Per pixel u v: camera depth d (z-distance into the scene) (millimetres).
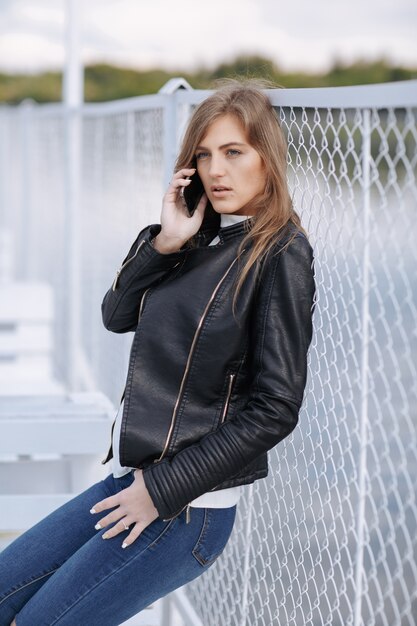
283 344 2596
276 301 2615
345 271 2635
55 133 9023
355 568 2609
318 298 2961
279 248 2643
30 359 8656
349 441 2676
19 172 12352
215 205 2816
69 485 4473
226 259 2752
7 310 8625
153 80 39906
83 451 4242
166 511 2633
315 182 2898
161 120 4539
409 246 2240
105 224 6375
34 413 4363
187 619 4105
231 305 2688
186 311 2717
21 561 2994
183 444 2689
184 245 2971
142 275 2885
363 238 2498
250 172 2775
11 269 13164
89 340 7262
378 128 2412
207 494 2734
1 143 14516
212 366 2691
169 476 2615
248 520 3471
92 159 7016
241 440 2578
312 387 3033
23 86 36656
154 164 4727
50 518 3061
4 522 4055
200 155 2859
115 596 2736
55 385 6301
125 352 5242
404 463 2303
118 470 2912
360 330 2562
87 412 4418
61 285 8633
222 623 3811
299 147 3035
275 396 2568
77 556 2793
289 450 3215
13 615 3010
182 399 2709
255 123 2758
